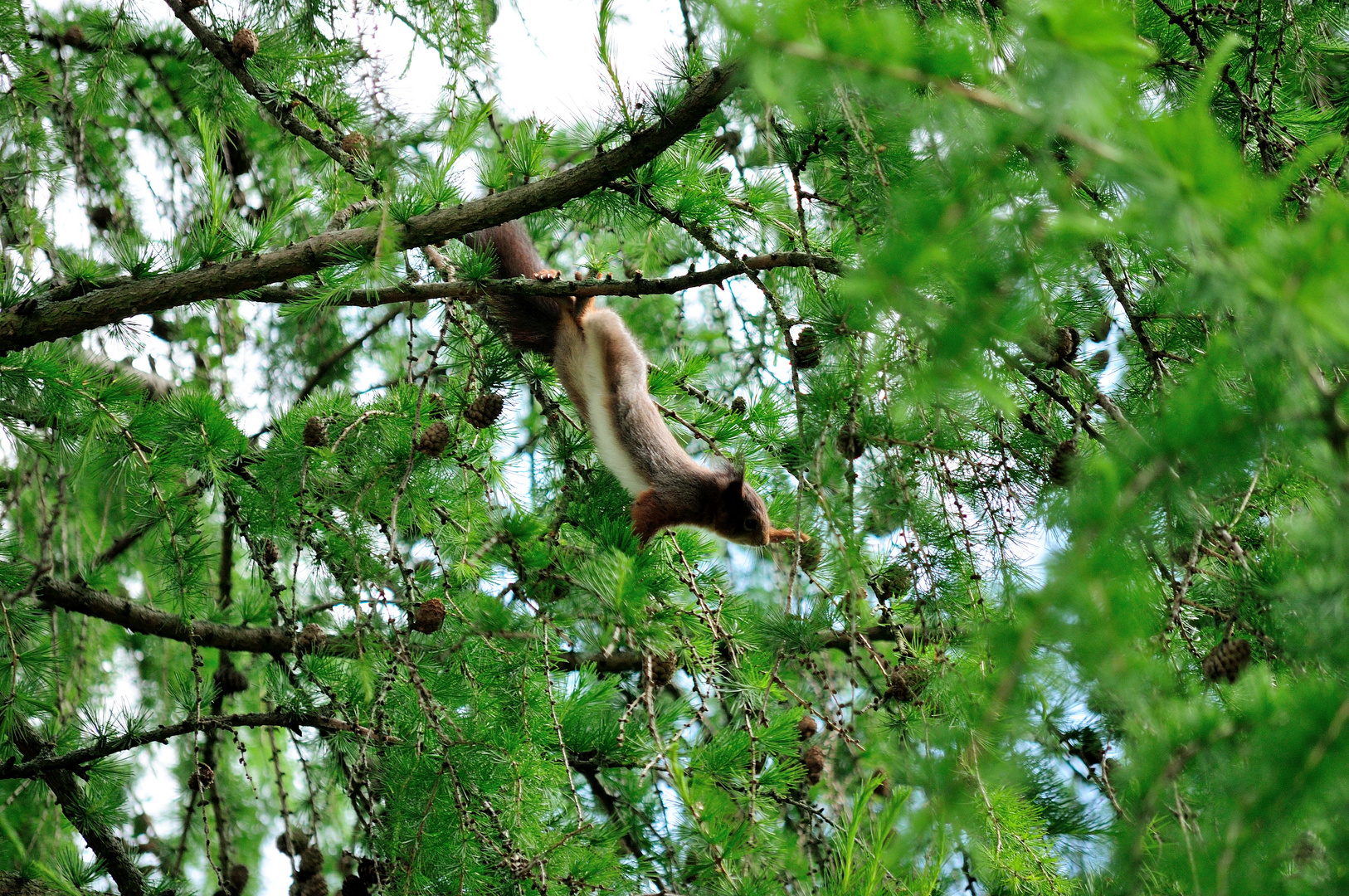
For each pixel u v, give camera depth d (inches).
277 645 269.1
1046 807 169.3
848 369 173.2
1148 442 96.0
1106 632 93.1
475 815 187.5
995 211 101.3
